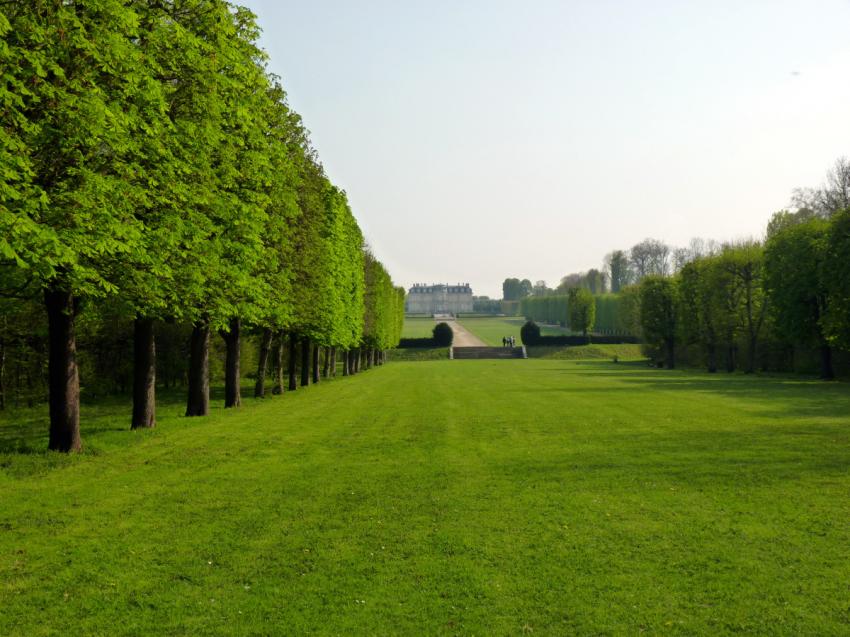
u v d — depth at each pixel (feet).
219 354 167.32
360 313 192.34
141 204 54.19
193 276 63.41
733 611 25.02
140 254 51.39
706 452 57.67
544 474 49.03
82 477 48.52
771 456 55.36
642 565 29.78
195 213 61.57
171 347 146.61
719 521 36.42
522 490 43.98
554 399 112.06
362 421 83.25
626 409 94.07
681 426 75.00
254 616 24.86
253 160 77.92
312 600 26.25
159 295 61.57
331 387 150.71
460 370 226.99
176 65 58.49
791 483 45.24
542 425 77.66
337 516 37.88
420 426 77.97
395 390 138.31
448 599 26.27
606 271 592.19
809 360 189.47
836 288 144.05
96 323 107.86
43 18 42.80
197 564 30.22
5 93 37.65
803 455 55.62
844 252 142.00
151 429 73.82
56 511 39.06
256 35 74.54
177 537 34.06
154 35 54.13
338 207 153.07
